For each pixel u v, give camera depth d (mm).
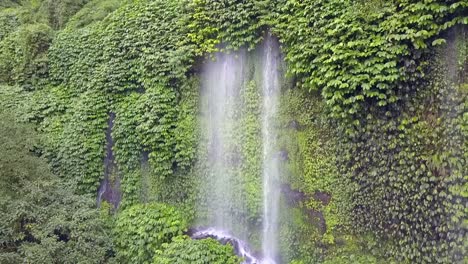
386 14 6465
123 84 10625
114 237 8938
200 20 9305
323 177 7566
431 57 6113
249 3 8500
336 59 6766
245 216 8805
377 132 6656
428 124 6121
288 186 8172
